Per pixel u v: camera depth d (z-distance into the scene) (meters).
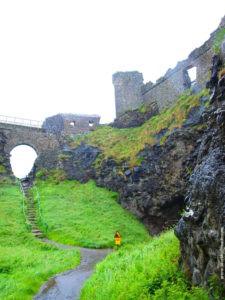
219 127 5.20
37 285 9.06
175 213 21.36
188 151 19.92
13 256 12.16
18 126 30.81
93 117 37.88
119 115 34.69
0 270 10.57
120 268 8.75
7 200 22.56
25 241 16.25
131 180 24.02
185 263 5.77
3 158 28.05
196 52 24.83
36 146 30.52
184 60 26.91
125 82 36.09
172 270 6.13
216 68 7.02
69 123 35.72
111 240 16.95
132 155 25.38
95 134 33.00
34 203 23.17
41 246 15.30
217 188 4.51
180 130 20.70
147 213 22.17
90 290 7.77
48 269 10.55
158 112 30.59
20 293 8.16
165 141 21.95
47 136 31.39
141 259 8.52
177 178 20.23
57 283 9.32
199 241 4.88
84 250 15.28
